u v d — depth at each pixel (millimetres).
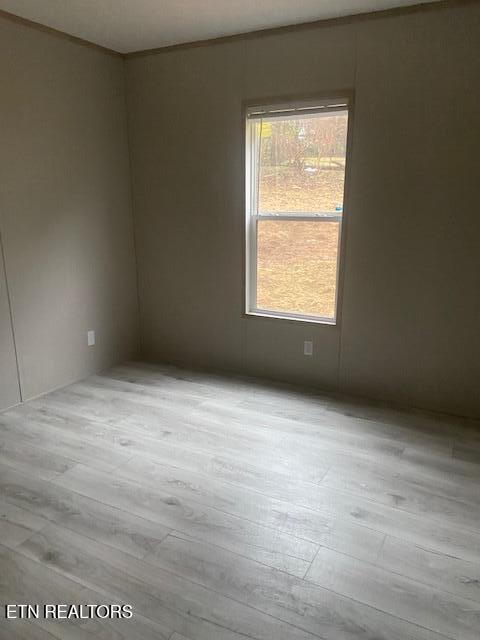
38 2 2865
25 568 1928
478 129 2875
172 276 4199
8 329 3305
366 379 3561
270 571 1912
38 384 3584
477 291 3066
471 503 2340
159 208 4105
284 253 3713
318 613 1724
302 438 2969
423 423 3162
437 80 2920
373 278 3363
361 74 3111
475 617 1713
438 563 1958
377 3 2863
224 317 4039
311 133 3400
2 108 3078
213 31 3373
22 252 3332
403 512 2271
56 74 3400
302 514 2256
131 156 4117
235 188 3719
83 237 3797
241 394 3639
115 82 3895
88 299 3920
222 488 2457
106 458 2738
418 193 3109
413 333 3320
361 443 2906
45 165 3414
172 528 2158
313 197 3500
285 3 2871
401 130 3074
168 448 2852
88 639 1631
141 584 1850
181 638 1627
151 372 4105
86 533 2125
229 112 3605
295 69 3312
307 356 3746
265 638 1627
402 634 1645
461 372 3219
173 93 3791
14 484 2486
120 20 3160
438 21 2846
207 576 1887
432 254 3150
